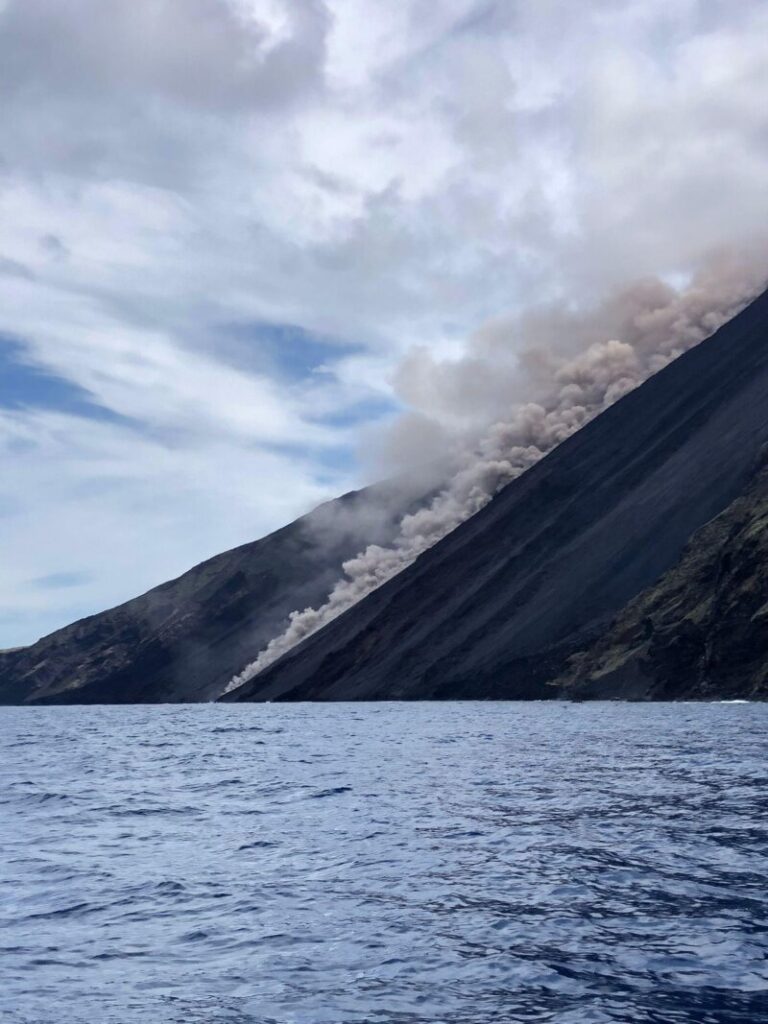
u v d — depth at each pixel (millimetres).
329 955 16172
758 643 149000
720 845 24734
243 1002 13969
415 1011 13320
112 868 24766
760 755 52156
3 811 37875
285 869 23875
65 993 14570
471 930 17312
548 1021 12766
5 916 19703
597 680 175375
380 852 25625
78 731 125062
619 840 25859
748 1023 12438
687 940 16172
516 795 37125
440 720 116938
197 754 71250
